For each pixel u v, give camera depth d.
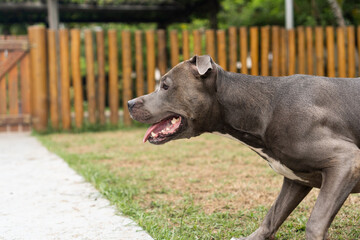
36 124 10.29
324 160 3.06
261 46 11.08
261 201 4.73
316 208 2.99
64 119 10.42
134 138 9.30
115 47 10.64
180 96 3.47
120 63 16.42
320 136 3.08
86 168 6.27
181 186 5.45
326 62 11.73
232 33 10.93
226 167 6.35
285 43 11.10
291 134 3.15
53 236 3.74
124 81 10.77
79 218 4.20
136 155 7.45
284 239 3.74
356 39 11.67
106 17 15.54
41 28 10.15
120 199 4.79
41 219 4.20
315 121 3.11
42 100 10.24
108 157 7.27
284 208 3.58
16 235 3.79
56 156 7.40
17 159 7.21
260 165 6.44
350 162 3.01
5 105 10.19
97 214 4.30
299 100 3.19
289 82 3.35
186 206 4.61
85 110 15.44
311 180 3.29
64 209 4.50
